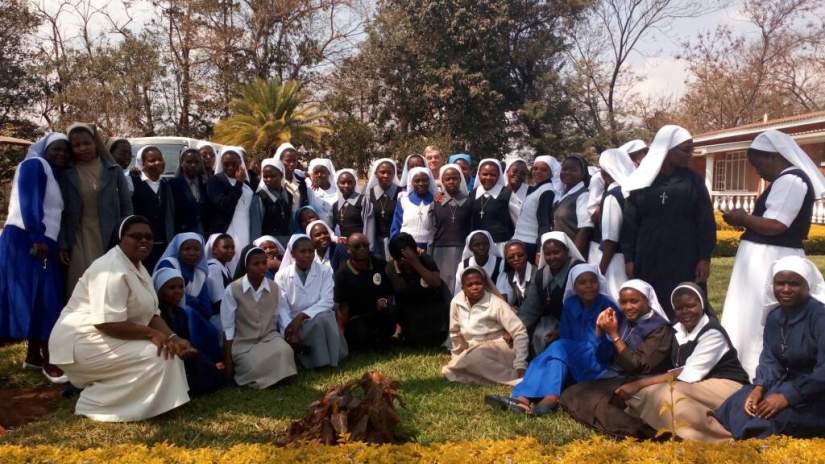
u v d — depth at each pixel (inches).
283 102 1061.8
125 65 1110.4
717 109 1441.9
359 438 147.2
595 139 1169.4
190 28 1186.0
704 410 157.9
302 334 228.2
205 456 131.4
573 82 1179.3
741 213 188.1
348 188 300.4
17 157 941.8
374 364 235.1
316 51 1254.3
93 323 176.9
